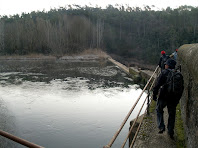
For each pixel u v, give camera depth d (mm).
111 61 40500
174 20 71750
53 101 12789
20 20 71438
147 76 16938
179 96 4383
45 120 9672
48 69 29281
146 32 74438
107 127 8836
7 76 22984
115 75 23359
